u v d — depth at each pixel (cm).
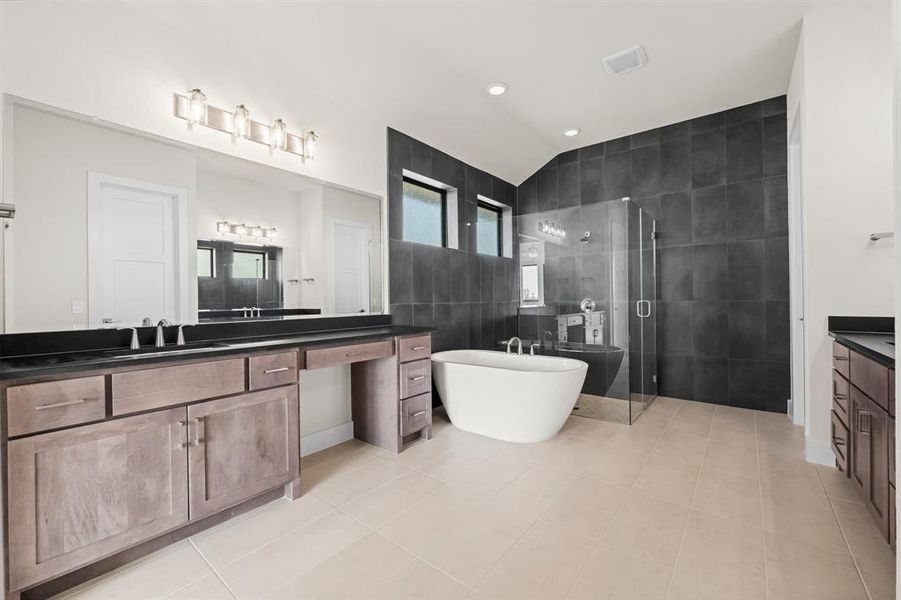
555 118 379
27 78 166
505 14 237
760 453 266
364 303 310
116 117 190
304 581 150
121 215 192
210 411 179
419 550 168
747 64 295
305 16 225
